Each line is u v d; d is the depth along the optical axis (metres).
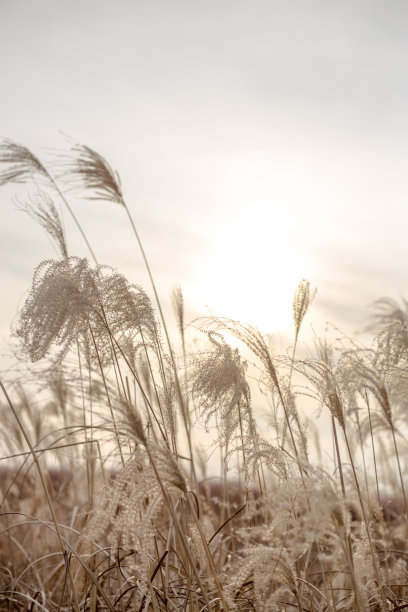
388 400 2.16
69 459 2.94
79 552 2.37
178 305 2.47
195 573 1.95
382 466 2.96
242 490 2.61
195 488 2.25
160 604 2.19
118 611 2.22
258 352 2.16
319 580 2.41
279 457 2.11
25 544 3.16
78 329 2.08
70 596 2.16
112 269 2.22
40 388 2.02
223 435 2.22
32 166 2.44
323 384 2.10
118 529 1.89
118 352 2.28
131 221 2.40
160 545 2.51
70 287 2.04
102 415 1.94
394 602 2.14
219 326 2.17
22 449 3.04
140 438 1.86
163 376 2.24
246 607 2.17
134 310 2.19
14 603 2.44
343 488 1.99
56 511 3.06
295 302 2.26
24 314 2.01
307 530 1.86
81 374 2.01
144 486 1.88
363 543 2.11
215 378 2.13
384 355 2.23
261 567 1.98
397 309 2.22
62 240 2.43
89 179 2.41
